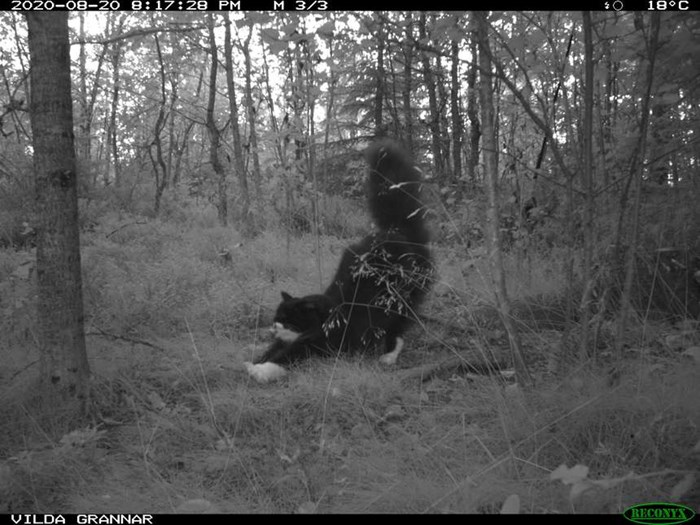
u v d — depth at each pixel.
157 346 4.11
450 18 2.91
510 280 5.20
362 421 3.22
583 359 3.21
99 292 5.09
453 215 5.43
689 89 3.09
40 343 3.25
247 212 8.33
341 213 9.78
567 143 5.18
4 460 2.85
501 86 5.66
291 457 2.85
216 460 2.81
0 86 10.52
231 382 3.75
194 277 5.87
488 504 2.37
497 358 3.89
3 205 7.76
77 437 2.92
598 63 3.39
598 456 2.63
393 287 4.29
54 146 3.10
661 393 2.90
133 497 2.58
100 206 9.27
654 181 4.84
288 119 6.97
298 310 4.26
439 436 2.92
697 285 4.31
